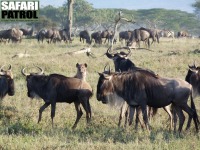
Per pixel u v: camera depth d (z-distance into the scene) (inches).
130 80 1429.6
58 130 1414.9
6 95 1865.2
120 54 1962.4
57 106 1754.4
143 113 1421.0
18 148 1200.2
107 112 1685.5
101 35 5625.0
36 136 1336.1
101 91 1433.3
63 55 3346.5
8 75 1684.3
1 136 1306.6
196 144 1240.2
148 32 4783.5
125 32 5679.1
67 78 1520.7
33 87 1539.1
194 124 1552.7
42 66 2746.1
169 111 1529.3
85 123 1567.4
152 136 1339.8
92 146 1212.5
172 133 1382.9
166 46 4756.4
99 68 2775.6
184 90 1419.8
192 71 1551.4
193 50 3700.8
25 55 3307.1
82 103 1518.2
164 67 2746.1
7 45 4953.3
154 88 1414.9
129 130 1433.3
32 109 1699.1
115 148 1200.2
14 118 1594.5
